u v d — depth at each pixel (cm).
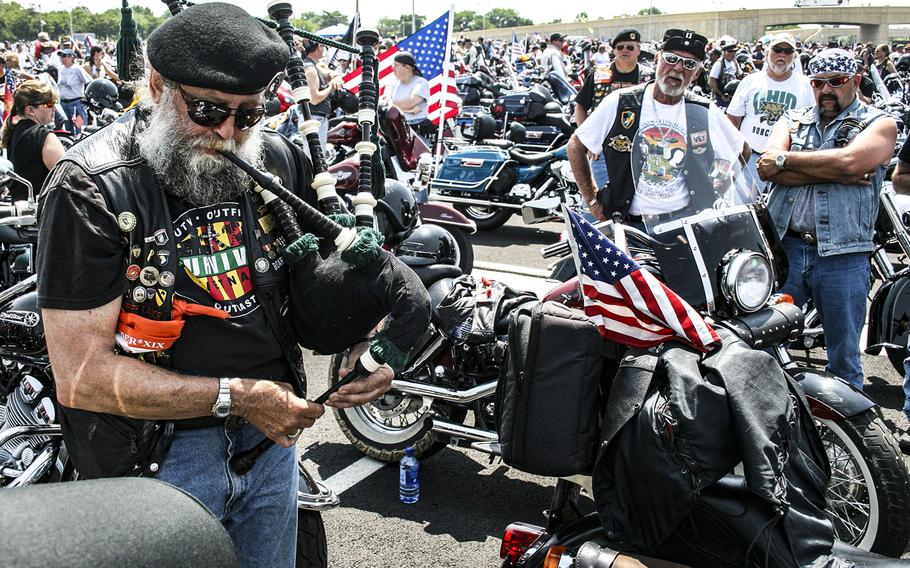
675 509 225
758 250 296
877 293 465
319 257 205
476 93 1688
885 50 1912
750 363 237
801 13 7700
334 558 339
